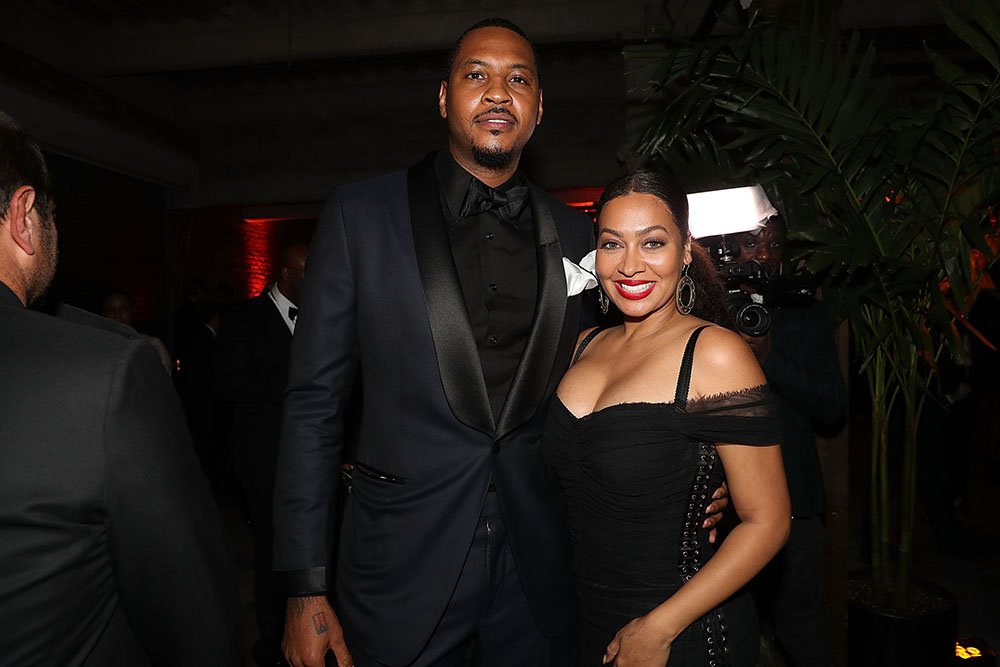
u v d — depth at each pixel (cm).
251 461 277
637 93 497
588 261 142
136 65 621
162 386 86
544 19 561
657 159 259
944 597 229
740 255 201
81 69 623
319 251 136
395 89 798
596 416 122
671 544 118
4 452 73
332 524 131
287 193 824
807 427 208
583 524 128
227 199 830
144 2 576
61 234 633
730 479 115
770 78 223
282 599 269
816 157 220
